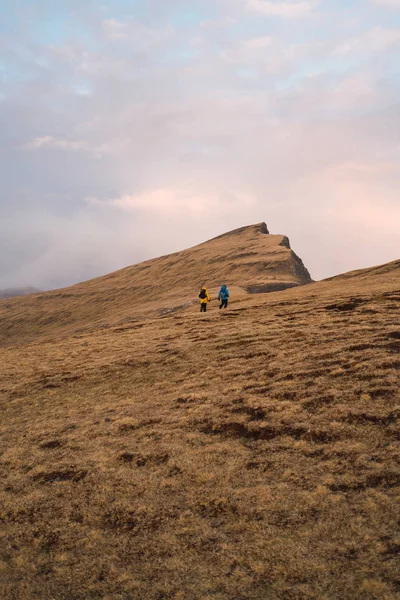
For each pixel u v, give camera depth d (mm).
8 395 26172
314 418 14617
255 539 9875
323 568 8680
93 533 11312
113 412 19953
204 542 10148
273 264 193875
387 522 9438
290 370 19578
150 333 38156
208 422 16297
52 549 11078
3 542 11758
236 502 11258
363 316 27766
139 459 14609
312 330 25984
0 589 10023
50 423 20281
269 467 12539
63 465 15367
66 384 26203
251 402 17062
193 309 57062
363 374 17047
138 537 10805
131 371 26016
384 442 12344
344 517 9875
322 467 11914
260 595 8430
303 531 9773
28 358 36750
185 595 8781
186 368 24250
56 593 9594
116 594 9195
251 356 23484
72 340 45125
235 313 40375
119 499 12547
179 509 11547
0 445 18719
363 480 10938
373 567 8430
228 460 13375
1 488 14672
